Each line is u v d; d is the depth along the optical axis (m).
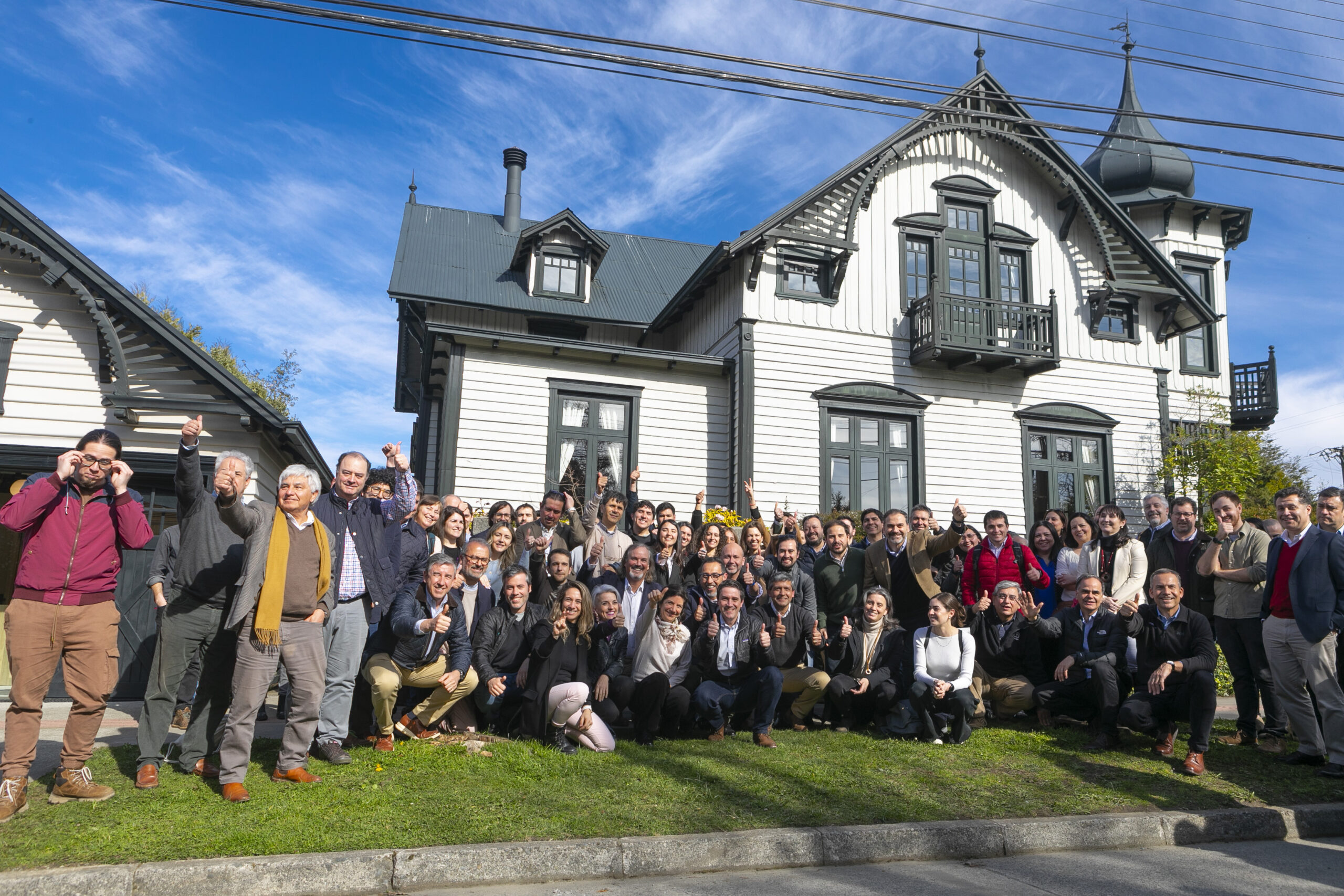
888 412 14.97
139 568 9.33
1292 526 6.58
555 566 6.75
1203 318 16.34
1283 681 6.57
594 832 4.60
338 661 5.74
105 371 10.34
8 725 4.57
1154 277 16.97
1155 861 4.85
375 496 6.29
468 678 6.41
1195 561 7.64
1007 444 15.53
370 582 5.95
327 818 4.61
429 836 4.43
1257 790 5.95
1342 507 6.37
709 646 6.95
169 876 3.90
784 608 7.29
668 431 14.90
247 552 5.06
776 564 7.97
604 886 4.23
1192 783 6.07
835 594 8.06
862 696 7.35
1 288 10.33
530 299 17.75
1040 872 4.58
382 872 4.11
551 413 14.32
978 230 16.19
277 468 11.99
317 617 5.27
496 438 13.92
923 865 4.70
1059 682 7.37
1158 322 16.95
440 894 4.08
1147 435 16.42
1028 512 15.39
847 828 4.83
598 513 8.62
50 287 10.29
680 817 4.88
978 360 14.95
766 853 4.59
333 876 4.06
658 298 19.39
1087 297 16.45
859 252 15.34
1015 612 7.67
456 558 7.33
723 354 15.35
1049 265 16.39
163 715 5.18
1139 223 21.14
